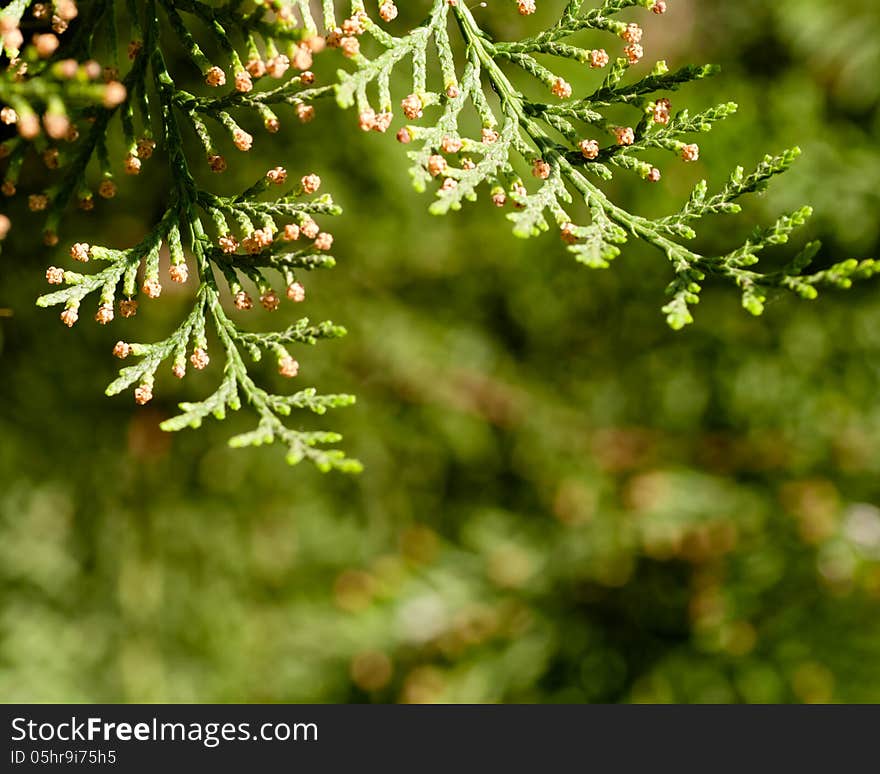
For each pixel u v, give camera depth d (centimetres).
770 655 326
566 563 375
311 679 388
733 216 376
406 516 409
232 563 383
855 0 370
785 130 373
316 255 150
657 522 363
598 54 159
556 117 162
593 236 151
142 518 369
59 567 369
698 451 395
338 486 398
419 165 148
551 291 411
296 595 395
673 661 339
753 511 359
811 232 375
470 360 417
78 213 321
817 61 375
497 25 334
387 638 381
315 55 330
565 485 394
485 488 413
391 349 393
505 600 384
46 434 357
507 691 364
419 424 404
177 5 154
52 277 148
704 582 347
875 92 375
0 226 135
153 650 372
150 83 298
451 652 379
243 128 327
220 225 154
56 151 153
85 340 346
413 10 314
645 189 374
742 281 142
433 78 329
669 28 377
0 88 124
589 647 360
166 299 345
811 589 333
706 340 401
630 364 412
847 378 384
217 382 359
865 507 351
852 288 385
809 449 373
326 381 385
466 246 396
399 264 397
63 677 361
